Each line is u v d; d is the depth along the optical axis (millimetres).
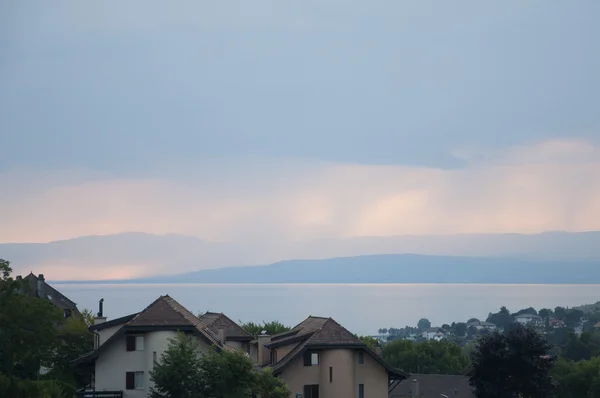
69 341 76125
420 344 146250
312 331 71750
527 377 82438
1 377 55250
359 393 70500
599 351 177000
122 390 64812
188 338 62031
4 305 60969
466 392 92812
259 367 73750
